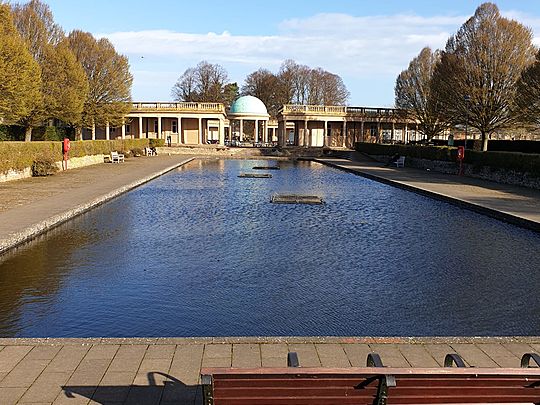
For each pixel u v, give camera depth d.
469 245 14.41
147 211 19.83
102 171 35.59
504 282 10.94
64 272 11.37
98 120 53.44
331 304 9.50
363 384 3.67
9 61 29.28
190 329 8.30
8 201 19.44
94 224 16.91
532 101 32.28
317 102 98.00
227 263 12.26
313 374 3.60
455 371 3.65
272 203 22.56
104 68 51.66
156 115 73.50
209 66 95.50
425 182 30.55
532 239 15.23
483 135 39.91
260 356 6.01
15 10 39.72
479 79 38.50
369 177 36.31
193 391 5.19
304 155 69.75
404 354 6.13
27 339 6.43
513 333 8.27
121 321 8.61
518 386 3.73
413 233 16.09
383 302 9.64
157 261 12.38
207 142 79.44
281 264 12.23
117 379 5.43
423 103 56.16
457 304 9.56
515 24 37.78
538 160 26.89
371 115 76.62
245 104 82.00
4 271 11.38
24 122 38.38
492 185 28.88
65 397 5.05
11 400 4.97
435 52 56.06
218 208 20.94
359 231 16.38
